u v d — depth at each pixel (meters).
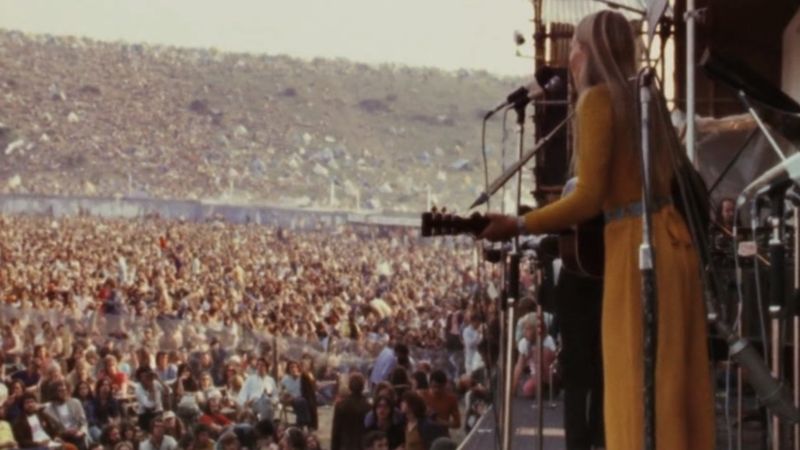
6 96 77.00
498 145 78.31
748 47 25.88
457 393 22.42
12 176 74.31
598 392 10.72
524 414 16.06
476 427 16.06
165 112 81.19
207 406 22.53
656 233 7.34
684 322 7.29
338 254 55.78
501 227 7.36
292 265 54.62
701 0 25.19
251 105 82.38
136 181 76.50
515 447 13.91
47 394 21.78
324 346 25.12
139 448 22.17
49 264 50.16
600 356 10.69
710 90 22.92
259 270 52.69
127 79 81.94
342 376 22.45
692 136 13.40
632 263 7.34
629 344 7.30
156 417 22.19
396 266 49.16
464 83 79.38
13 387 21.69
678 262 7.31
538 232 7.33
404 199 77.81
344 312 35.78
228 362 23.36
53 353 23.88
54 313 24.59
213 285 44.19
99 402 22.19
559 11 22.66
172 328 24.72
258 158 80.12
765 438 11.88
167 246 56.28
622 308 7.36
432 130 79.19
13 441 21.20
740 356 7.12
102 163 76.94
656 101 7.38
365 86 82.25
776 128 8.28
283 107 82.44
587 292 10.61
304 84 83.12
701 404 7.34
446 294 42.50
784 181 8.33
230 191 78.38
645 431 6.97
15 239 55.06
